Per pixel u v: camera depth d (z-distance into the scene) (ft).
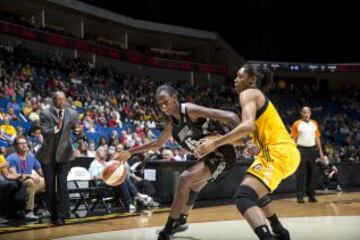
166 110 11.24
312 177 25.12
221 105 67.15
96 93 47.44
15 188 18.52
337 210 20.20
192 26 76.02
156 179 25.59
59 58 52.03
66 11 58.44
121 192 21.99
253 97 9.15
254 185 8.89
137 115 46.62
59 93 17.89
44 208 20.84
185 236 12.63
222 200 27.48
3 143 24.82
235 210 21.11
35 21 56.34
